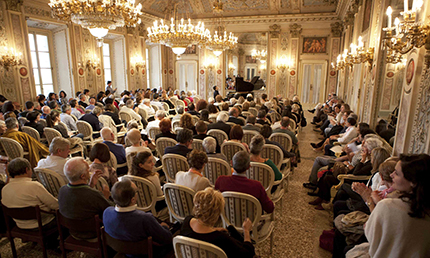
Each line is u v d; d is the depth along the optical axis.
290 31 13.01
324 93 13.19
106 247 2.00
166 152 3.33
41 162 2.82
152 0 12.58
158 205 2.84
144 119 7.65
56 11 4.36
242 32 13.70
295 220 3.34
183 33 6.50
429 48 2.46
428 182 1.35
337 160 4.03
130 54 12.62
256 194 2.32
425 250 1.39
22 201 2.33
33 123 5.14
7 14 7.88
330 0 11.73
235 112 5.34
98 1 4.15
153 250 1.92
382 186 2.39
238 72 20.11
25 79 8.52
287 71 13.44
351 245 2.26
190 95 12.07
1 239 2.98
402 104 3.23
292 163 4.75
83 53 10.34
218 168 3.04
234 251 1.64
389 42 2.61
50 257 2.67
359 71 6.41
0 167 3.22
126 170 3.70
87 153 5.68
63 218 2.26
